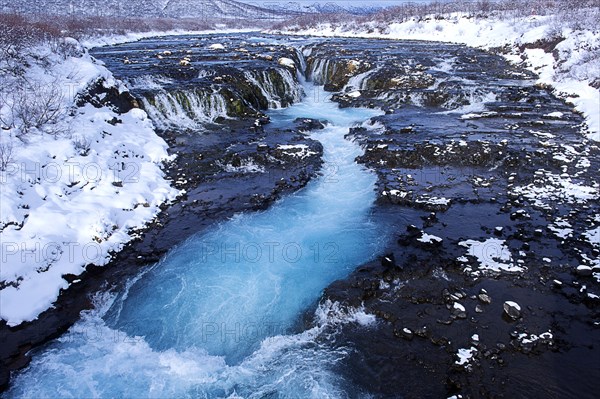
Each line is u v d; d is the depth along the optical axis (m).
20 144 10.27
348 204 10.80
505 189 11.02
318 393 5.67
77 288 7.87
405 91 20.02
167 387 5.88
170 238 9.47
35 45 15.30
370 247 8.80
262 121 17.27
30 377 5.99
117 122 14.05
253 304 7.43
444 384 5.61
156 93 16.75
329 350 6.38
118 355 6.45
